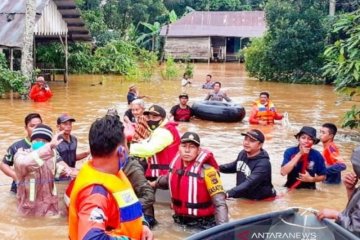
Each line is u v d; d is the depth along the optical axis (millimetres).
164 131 5961
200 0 60562
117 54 31734
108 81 26141
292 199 6531
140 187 5188
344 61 10992
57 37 27312
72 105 15836
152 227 5395
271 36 29203
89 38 27078
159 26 48281
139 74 26734
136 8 49844
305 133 6652
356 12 11523
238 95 20172
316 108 16391
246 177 6328
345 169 7508
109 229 2832
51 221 5641
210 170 5156
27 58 18109
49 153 5688
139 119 6535
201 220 5297
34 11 18391
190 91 21250
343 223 3668
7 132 10867
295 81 28141
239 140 10555
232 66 41938
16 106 15430
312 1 29219
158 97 18656
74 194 2814
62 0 23531
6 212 5840
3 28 20281
